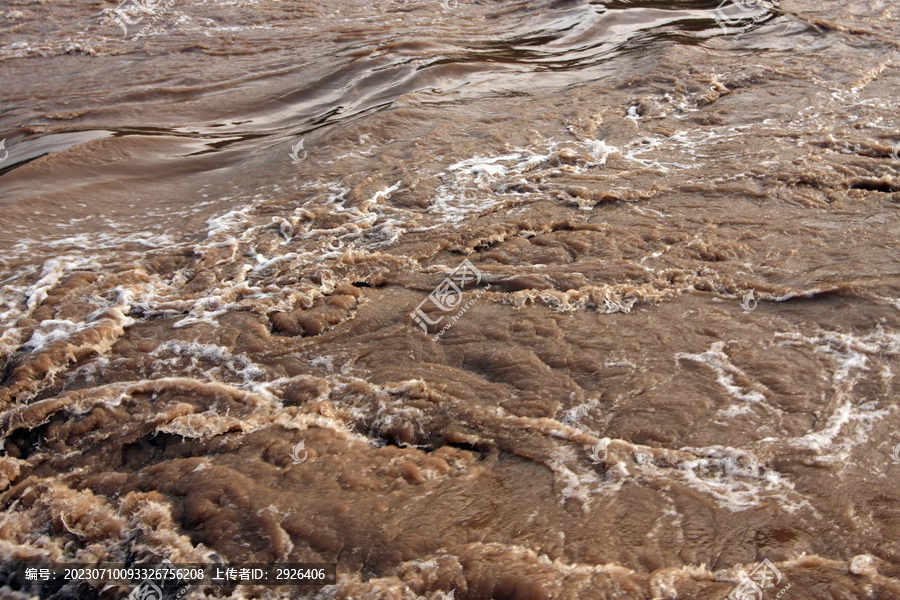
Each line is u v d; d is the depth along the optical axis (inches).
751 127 320.8
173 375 201.3
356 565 143.9
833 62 390.3
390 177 299.6
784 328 198.5
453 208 272.4
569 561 140.8
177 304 230.1
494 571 139.3
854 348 188.9
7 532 158.6
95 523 158.4
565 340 200.4
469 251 246.8
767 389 179.3
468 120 352.5
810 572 136.1
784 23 457.1
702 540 143.9
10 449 181.6
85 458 177.0
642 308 211.0
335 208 280.8
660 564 139.5
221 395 191.0
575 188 275.7
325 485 161.6
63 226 288.5
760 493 153.2
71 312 227.9
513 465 164.6
